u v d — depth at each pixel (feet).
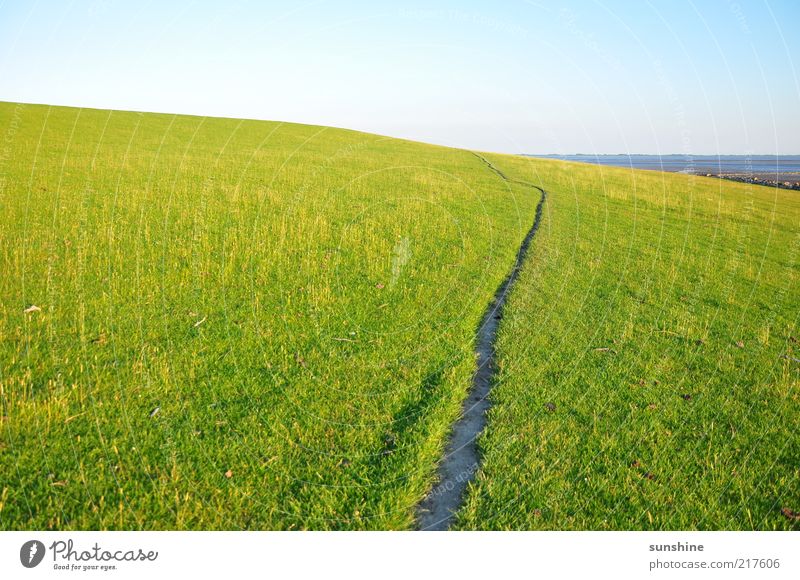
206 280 25.46
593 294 28.22
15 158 52.26
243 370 17.72
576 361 20.12
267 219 37.63
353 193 49.47
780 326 25.31
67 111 93.56
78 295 22.22
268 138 89.30
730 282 32.42
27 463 12.53
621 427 15.81
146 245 29.66
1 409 13.98
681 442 15.19
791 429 15.97
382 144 93.61
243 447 13.91
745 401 17.60
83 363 17.02
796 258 40.96
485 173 70.13
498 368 19.53
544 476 13.66
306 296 24.66
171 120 100.63
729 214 57.31
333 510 12.34
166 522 11.69
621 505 12.84
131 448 13.44
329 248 32.19
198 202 40.78
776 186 102.53
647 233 45.01
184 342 19.24
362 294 25.67
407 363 19.19
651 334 23.12
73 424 14.01
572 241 39.83
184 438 14.02
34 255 26.13
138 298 22.38
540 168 82.02
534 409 16.69
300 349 19.69
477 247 35.35
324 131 106.42
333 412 15.88
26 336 18.25
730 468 14.11
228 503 12.23
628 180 78.23
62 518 11.45
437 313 24.06
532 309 25.45
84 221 33.01
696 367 20.02
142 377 16.46
